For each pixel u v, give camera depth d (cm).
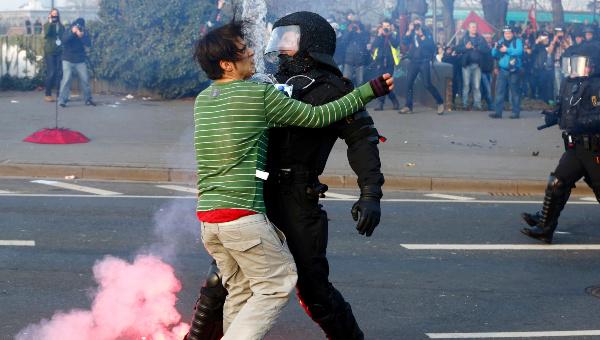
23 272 864
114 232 1059
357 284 863
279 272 529
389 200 1366
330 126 555
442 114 2444
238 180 523
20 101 2502
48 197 1288
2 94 2723
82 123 2052
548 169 1625
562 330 741
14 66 2855
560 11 4338
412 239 1077
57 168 1481
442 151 1806
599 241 1097
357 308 786
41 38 2834
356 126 551
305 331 715
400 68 2688
